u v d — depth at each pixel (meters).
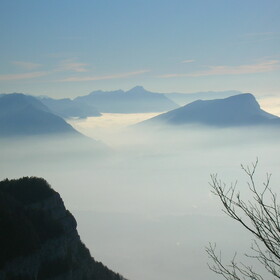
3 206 63.91
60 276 62.16
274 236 8.27
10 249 57.84
